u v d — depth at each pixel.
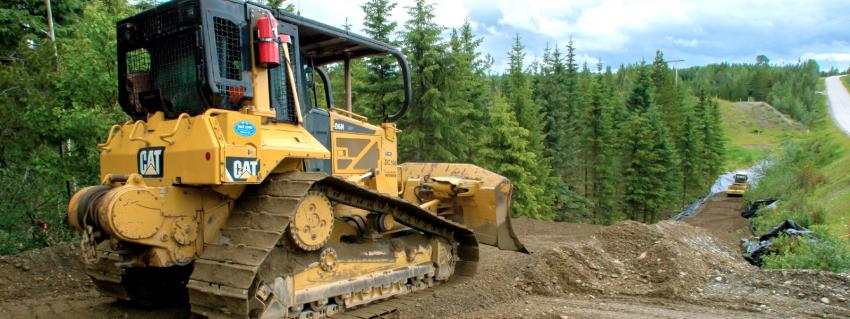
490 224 7.95
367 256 5.98
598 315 6.32
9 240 8.72
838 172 27.38
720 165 48.59
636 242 9.59
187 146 4.64
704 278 8.04
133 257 4.81
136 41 5.48
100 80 8.68
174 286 6.25
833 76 172.12
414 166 8.98
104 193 4.72
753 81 118.12
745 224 23.42
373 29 18.92
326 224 5.30
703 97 51.91
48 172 8.52
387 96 18.20
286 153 5.00
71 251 8.20
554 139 30.70
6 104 8.13
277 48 5.10
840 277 7.57
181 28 4.96
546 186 27.58
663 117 45.03
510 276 8.09
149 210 4.55
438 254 7.08
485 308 6.70
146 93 5.39
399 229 6.86
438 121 18.86
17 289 6.96
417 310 6.18
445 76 18.64
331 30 6.00
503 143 21.98
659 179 33.88
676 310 6.73
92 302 6.59
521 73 36.19
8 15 11.91
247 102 5.03
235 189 5.05
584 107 36.91
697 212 30.00
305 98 5.92
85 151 8.88
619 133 36.25
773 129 86.19
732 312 6.65
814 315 6.49
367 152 6.63
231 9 4.99
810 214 18.95
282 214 4.71
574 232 14.88
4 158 8.68
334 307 5.63
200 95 4.82
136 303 6.34
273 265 4.90
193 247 4.88
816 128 77.62
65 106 9.04
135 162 5.14
